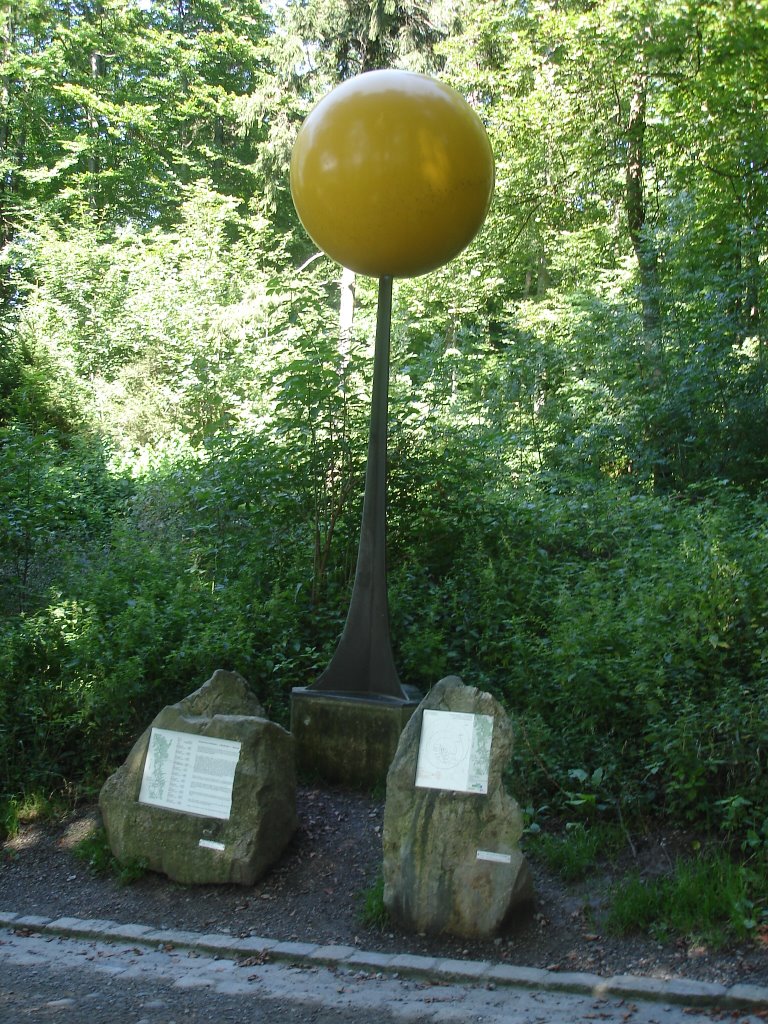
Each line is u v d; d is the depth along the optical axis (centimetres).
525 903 423
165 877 477
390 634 619
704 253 1296
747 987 357
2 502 807
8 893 472
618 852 463
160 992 373
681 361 1202
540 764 507
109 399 1778
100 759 580
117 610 667
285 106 2269
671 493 1068
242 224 2278
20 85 2706
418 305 1886
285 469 730
